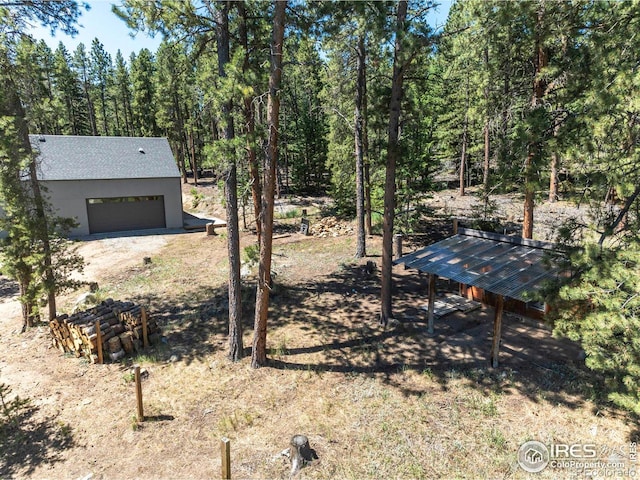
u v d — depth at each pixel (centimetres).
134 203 2733
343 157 2375
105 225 2666
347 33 1271
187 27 930
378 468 676
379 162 1199
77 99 5138
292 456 688
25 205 1137
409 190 2084
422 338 1105
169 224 2828
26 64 1078
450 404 826
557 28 976
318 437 754
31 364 1057
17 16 1079
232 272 999
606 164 760
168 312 1365
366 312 1298
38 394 918
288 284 1577
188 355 1070
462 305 1299
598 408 789
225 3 916
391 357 1014
